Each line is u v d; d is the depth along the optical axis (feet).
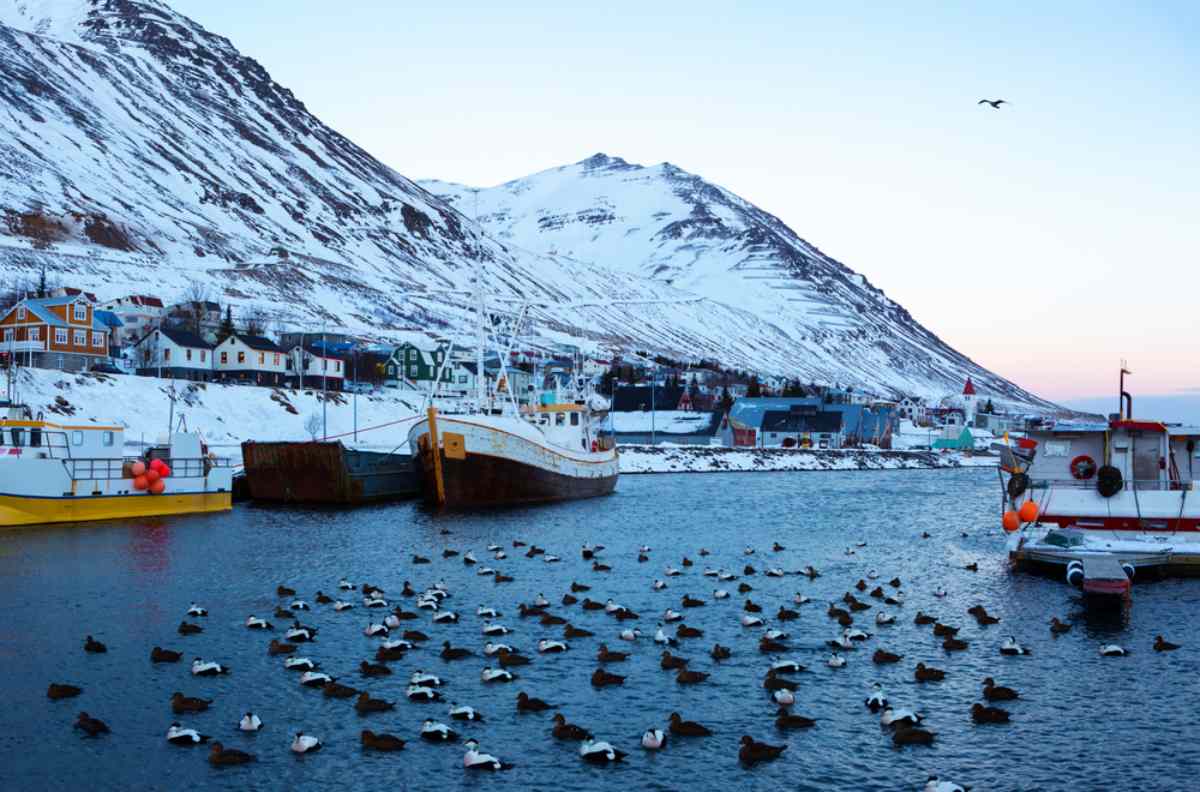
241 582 150.20
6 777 76.07
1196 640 118.42
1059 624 122.42
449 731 84.12
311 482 270.67
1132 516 171.53
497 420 262.67
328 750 81.30
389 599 137.69
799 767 78.79
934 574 166.61
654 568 167.53
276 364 501.15
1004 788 75.46
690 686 98.27
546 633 117.80
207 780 75.66
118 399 346.54
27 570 159.53
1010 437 196.44
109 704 92.17
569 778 76.38
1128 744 84.17
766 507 290.15
